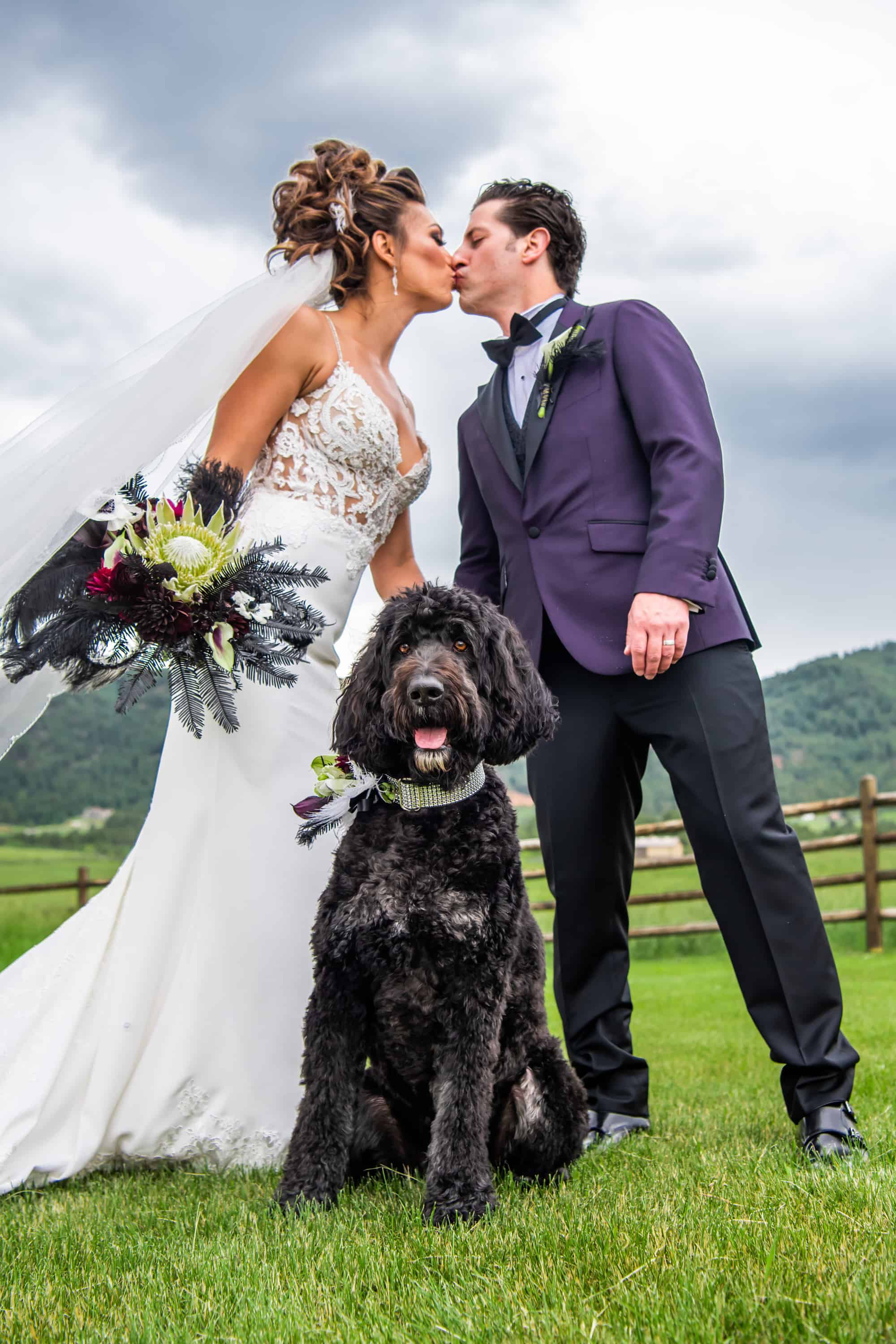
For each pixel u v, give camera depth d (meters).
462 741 2.65
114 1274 2.03
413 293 3.68
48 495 2.92
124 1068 3.10
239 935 3.17
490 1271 1.88
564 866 3.31
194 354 3.13
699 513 2.97
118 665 3.06
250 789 3.25
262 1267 1.98
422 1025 2.62
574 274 3.67
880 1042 4.96
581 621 3.21
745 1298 1.61
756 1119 3.41
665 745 3.12
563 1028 3.49
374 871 2.57
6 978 3.19
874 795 10.13
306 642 3.04
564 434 3.30
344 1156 2.51
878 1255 1.78
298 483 3.44
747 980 2.98
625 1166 2.77
